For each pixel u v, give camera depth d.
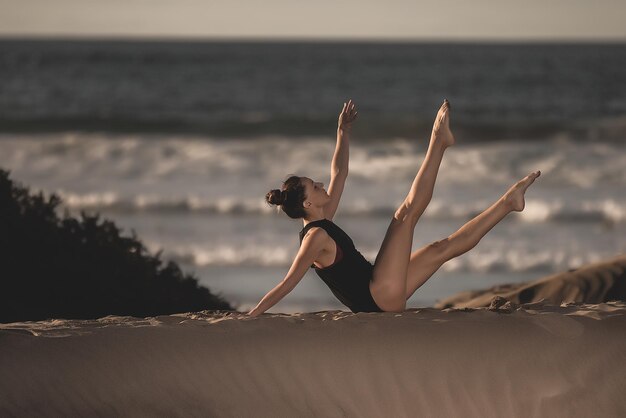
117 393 5.57
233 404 5.59
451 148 37.25
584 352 6.02
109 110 63.25
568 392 5.80
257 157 35.38
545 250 22.94
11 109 63.00
